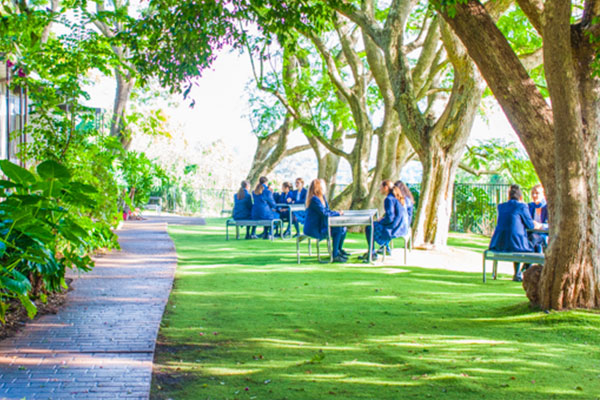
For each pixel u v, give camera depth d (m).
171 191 33.06
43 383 4.44
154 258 11.59
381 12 23.48
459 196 24.09
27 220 6.17
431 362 5.12
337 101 23.14
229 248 14.48
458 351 5.48
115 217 12.25
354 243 16.98
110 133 25.88
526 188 23.56
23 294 5.48
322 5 10.39
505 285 9.76
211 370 4.96
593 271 6.64
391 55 15.71
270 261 12.06
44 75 11.13
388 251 13.45
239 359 5.27
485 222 22.81
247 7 9.55
